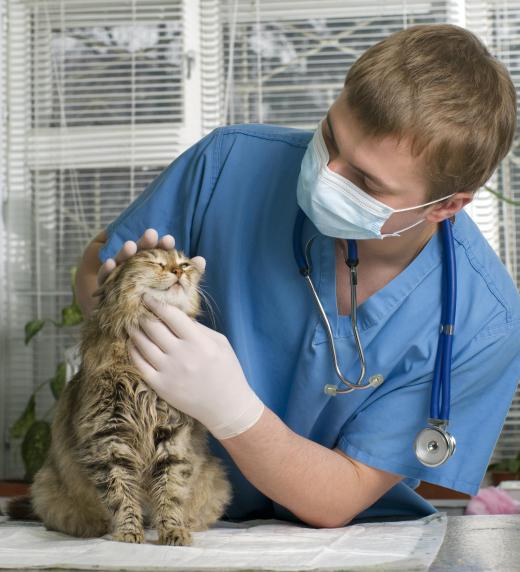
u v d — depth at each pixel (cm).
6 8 351
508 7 343
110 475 127
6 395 343
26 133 349
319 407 145
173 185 160
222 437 129
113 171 350
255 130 161
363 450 139
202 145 161
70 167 348
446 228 148
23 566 99
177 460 131
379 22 347
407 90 119
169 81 350
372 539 119
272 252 150
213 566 98
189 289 140
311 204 133
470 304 146
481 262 151
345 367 144
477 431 145
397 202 128
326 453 137
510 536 126
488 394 147
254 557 104
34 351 345
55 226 348
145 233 143
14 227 347
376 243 142
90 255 166
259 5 348
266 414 132
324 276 146
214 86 349
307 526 142
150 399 131
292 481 132
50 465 143
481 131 123
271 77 348
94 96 348
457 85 121
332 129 126
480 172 128
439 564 104
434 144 120
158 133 347
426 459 132
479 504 242
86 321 142
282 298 147
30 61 351
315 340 144
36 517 156
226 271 150
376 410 142
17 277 347
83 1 349
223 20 350
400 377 143
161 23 348
